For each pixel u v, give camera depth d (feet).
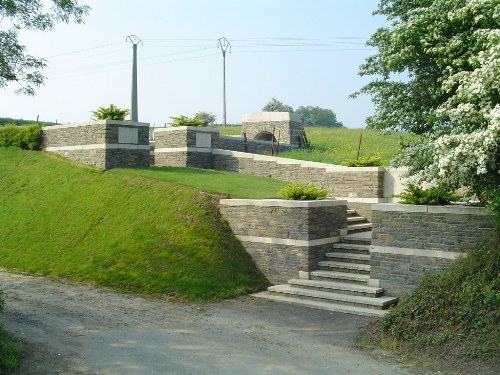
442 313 32.42
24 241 55.72
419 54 39.50
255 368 28.19
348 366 28.76
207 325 36.55
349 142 113.80
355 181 58.59
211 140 76.59
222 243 49.90
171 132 74.90
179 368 27.78
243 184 61.41
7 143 76.64
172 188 57.06
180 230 50.60
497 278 32.73
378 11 43.83
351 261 46.68
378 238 42.88
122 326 35.35
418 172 40.06
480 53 31.99
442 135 36.37
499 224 35.86
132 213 54.75
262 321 37.86
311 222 46.83
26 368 26.63
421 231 40.83
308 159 86.28
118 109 68.13
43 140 74.79
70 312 38.19
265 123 106.83
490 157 31.60
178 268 46.55
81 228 55.16
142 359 28.94
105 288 45.52
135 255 48.73
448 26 37.42
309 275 46.42
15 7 44.11
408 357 30.17
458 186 36.40
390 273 42.24
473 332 30.35
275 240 48.52
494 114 29.58
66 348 30.12
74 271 48.83
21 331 32.76
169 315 38.78
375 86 43.68
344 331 35.42
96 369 27.17
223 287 45.50
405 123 42.34
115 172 63.57
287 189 50.57
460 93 32.68
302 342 33.04
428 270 40.42
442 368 28.32
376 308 40.14
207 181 61.31
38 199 62.39
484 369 27.45
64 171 66.64
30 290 44.19
